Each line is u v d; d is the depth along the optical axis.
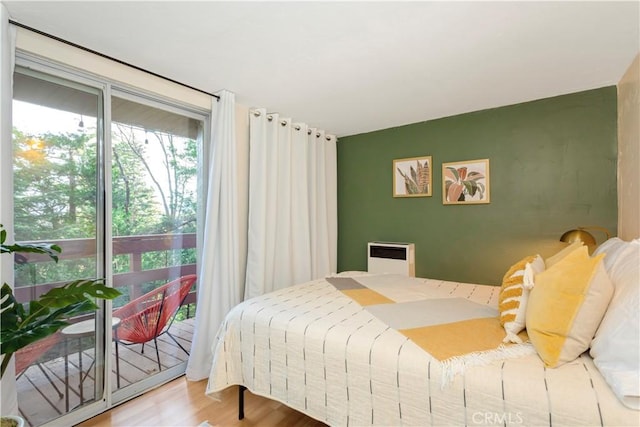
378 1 1.42
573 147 2.52
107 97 1.97
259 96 2.60
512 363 1.17
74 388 1.83
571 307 1.16
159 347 2.30
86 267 1.90
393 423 1.28
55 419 1.75
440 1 1.42
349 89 2.45
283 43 1.78
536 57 1.94
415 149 3.33
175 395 2.11
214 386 1.82
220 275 2.48
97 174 1.95
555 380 1.05
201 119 2.62
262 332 1.74
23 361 1.67
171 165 2.41
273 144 2.95
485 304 1.92
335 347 1.46
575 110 2.51
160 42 1.77
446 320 1.63
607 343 1.04
